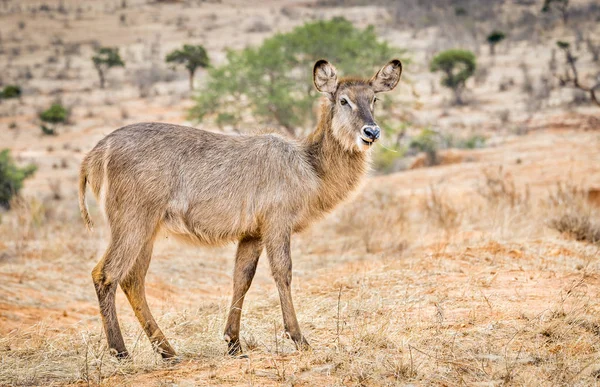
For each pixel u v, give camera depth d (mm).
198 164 11898
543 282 14500
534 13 174125
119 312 16141
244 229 11930
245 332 12680
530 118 77500
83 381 10562
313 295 14984
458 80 96188
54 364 11320
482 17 176500
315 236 24781
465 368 9727
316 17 192625
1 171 50062
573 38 140000
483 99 96000
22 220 26906
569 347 10336
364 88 12812
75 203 49062
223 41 168250
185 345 12180
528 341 10750
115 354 11453
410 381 9422
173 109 101000
